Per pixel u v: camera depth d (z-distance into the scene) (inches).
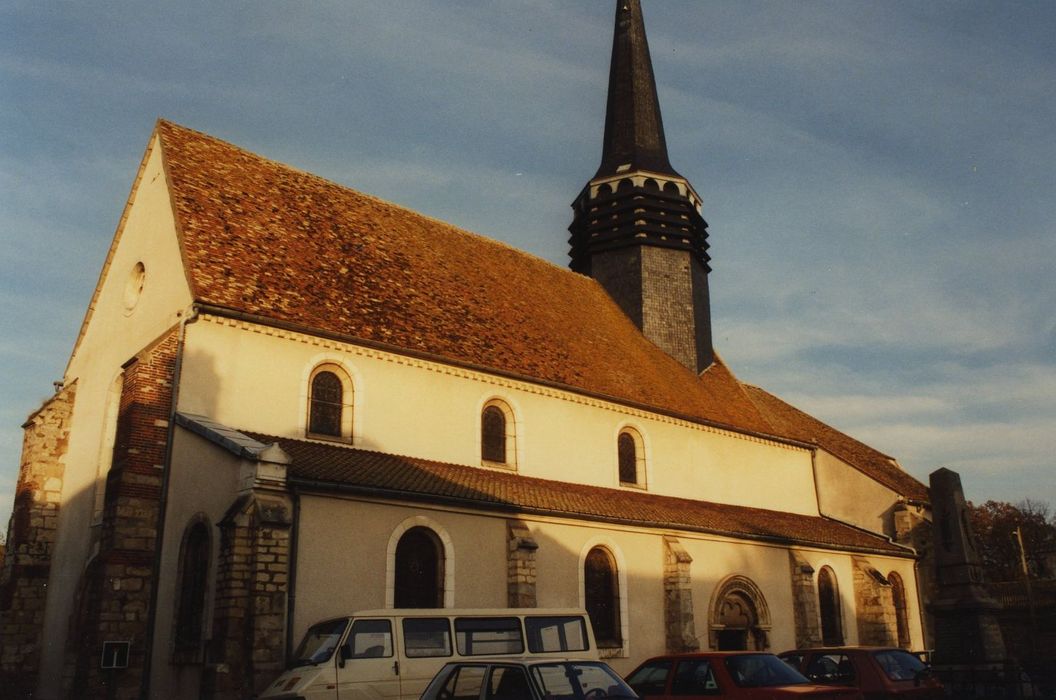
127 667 739.4
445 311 1071.0
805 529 1258.0
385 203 1251.2
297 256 984.9
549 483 1015.6
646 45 1665.8
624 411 1156.5
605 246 1488.7
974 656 1009.5
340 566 728.3
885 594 1233.4
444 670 526.0
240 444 721.0
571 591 902.4
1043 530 2861.7
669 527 1007.0
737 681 570.9
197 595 730.2
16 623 944.9
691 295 1471.5
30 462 1008.9
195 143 1059.3
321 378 896.3
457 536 818.8
